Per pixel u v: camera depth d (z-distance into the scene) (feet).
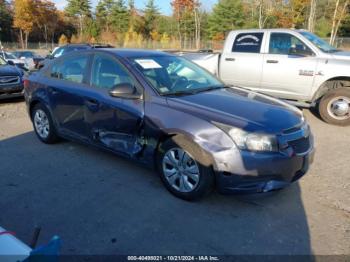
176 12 181.06
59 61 16.61
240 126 10.50
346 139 19.51
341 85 22.63
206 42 168.55
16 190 12.60
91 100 14.14
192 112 11.35
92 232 10.04
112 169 14.49
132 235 9.91
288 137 10.84
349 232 10.17
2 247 5.04
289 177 10.89
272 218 10.87
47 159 15.66
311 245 9.55
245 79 25.73
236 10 173.27
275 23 144.97
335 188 13.07
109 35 187.52
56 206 11.47
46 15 213.87
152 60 14.16
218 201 11.82
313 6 118.62
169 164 11.97
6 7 220.84
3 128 21.43
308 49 23.04
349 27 140.97
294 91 23.73
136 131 12.62
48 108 16.74
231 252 9.23
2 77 28.48
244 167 10.39
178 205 11.53
